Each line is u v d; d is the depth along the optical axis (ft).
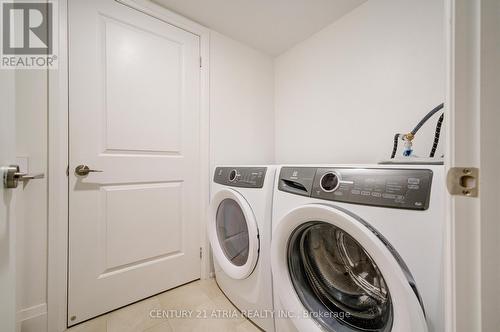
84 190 3.57
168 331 3.33
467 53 1.13
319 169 2.60
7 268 1.85
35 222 3.17
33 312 3.14
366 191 2.10
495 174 1.08
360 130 4.42
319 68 5.23
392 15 3.93
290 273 2.76
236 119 5.56
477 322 1.10
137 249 4.10
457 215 1.17
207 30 5.01
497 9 1.09
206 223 4.95
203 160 4.95
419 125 3.30
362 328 2.29
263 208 3.16
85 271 3.56
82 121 3.55
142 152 4.19
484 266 1.09
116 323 3.51
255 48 5.97
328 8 4.47
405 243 1.82
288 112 6.04
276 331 3.01
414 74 3.67
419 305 1.68
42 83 3.23
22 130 3.10
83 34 3.55
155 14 4.28
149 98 4.25
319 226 2.57
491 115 1.09
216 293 4.34
